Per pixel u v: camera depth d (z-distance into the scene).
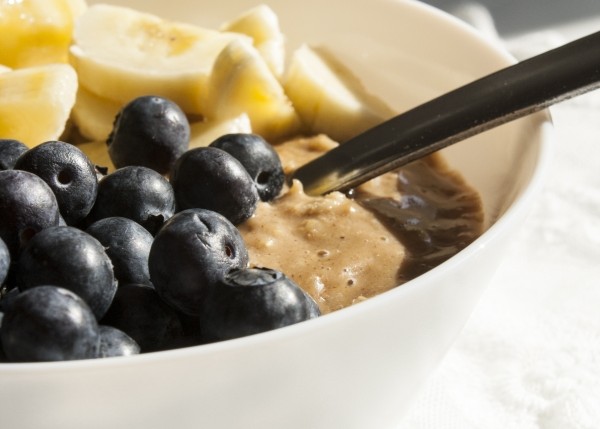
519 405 0.30
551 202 0.36
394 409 0.26
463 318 0.26
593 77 0.28
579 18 0.48
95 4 0.36
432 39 0.34
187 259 0.25
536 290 0.33
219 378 0.23
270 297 0.24
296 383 0.24
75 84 0.31
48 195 0.25
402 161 0.30
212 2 0.36
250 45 0.33
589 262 0.34
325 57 0.36
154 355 0.23
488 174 0.31
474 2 0.49
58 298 0.23
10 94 0.31
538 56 0.29
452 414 0.29
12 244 0.25
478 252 0.25
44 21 0.34
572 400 0.30
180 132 0.30
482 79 0.29
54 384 0.22
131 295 0.25
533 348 0.31
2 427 0.23
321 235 0.29
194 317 0.25
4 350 0.23
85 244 0.24
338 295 0.28
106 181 0.27
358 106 0.34
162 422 0.23
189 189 0.28
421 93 0.34
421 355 0.25
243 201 0.28
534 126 0.29
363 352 0.24
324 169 0.31
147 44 0.34
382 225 0.30
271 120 0.33
